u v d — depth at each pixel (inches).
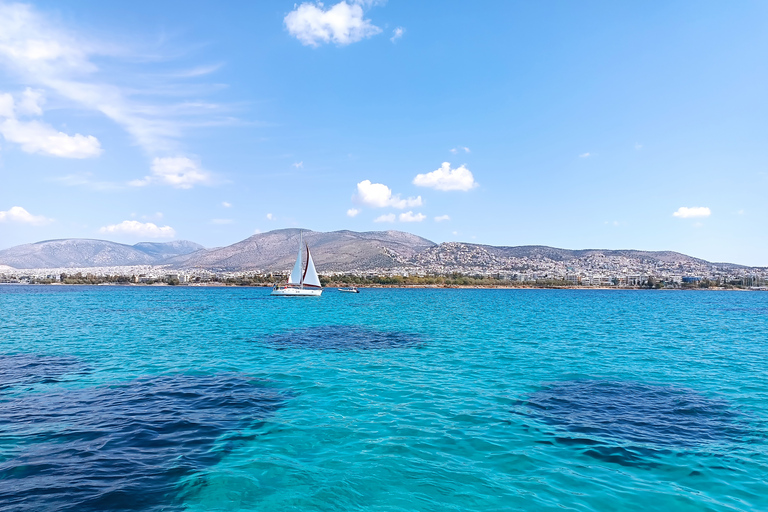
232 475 354.6
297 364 855.1
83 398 582.6
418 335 1371.8
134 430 455.8
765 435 458.0
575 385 689.6
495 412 536.4
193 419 496.1
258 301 3767.2
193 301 3659.0
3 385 658.2
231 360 895.1
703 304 3828.7
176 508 300.8
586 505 313.3
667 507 311.0
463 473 364.5
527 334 1408.7
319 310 2637.8
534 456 399.9
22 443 414.3
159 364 844.0
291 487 336.8
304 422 491.8
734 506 313.0
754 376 768.9
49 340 1194.0
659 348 1114.1
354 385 678.5
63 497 310.3
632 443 433.1
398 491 332.5
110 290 6845.5
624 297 5433.1
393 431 464.8
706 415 528.4
